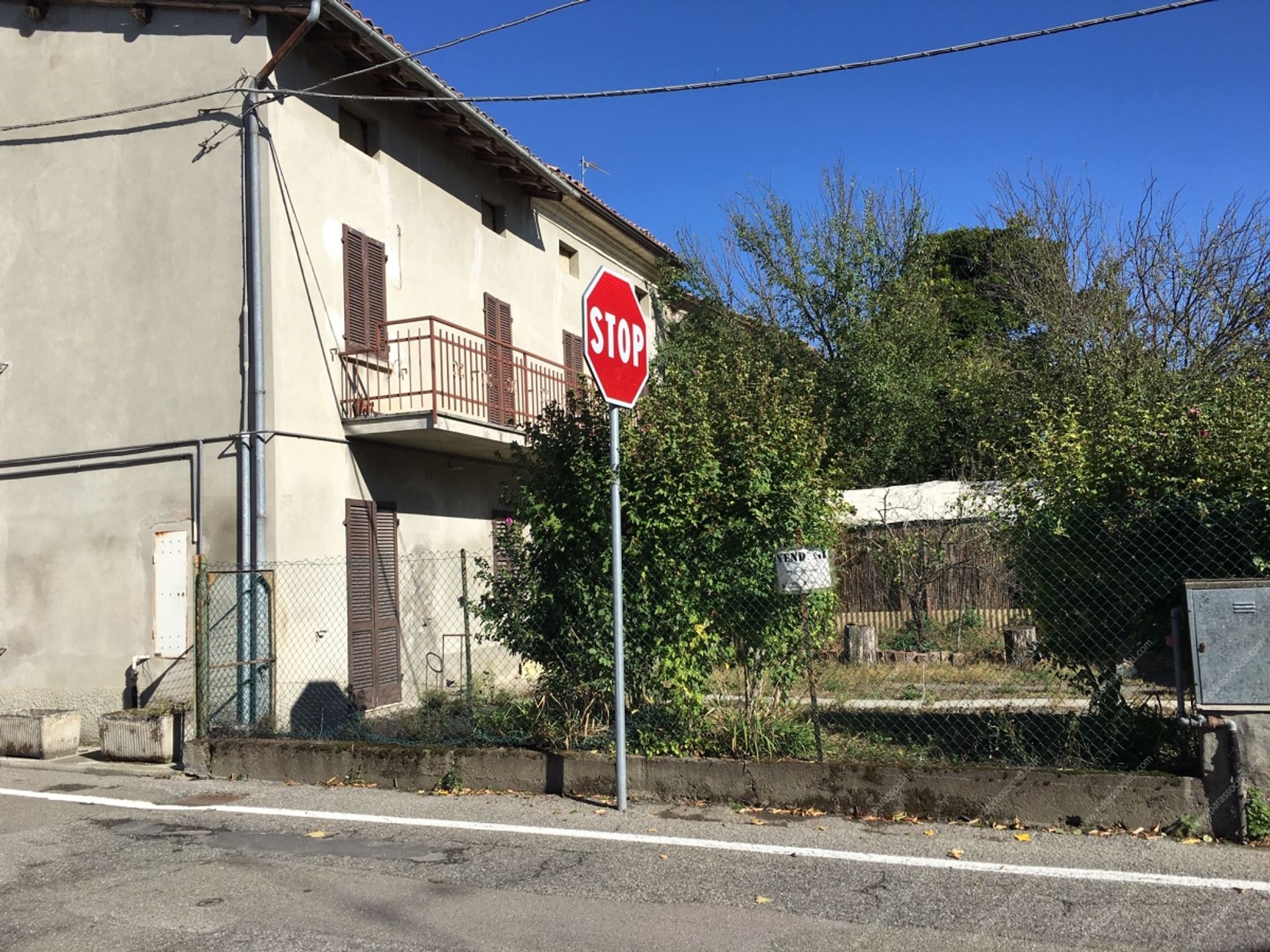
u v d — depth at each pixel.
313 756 7.64
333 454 10.50
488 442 11.48
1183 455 6.07
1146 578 6.02
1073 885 4.73
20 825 6.60
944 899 4.62
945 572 13.76
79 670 10.12
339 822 6.38
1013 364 19.48
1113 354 16.34
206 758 8.06
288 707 9.44
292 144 10.22
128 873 5.40
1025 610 6.67
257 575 9.12
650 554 6.93
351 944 4.30
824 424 8.25
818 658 7.86
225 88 10.00
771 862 5.24
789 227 20.92
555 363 14.30
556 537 7.19
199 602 8.52
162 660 9.73
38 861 5.68
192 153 10.05
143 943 4.37
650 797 6.61
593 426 7.33
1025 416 17.48
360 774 7.47
